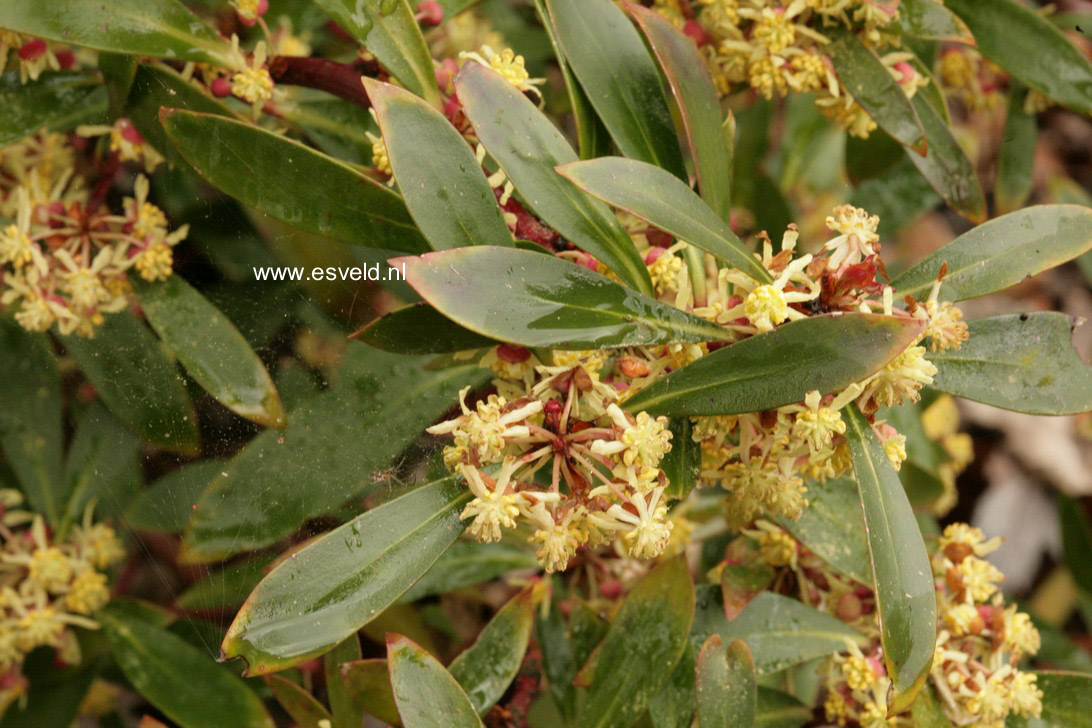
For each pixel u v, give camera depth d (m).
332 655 0.63
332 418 0.62
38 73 0.63
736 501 0.61
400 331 0.58
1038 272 0.58
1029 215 0.58
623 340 0.54
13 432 0.70
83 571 0.70
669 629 0.62
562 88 0.85
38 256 0.62
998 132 0.83
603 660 0.62
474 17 0.84
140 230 0.63
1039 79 0.68
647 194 0.54
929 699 0.61
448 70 0.60
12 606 0.69
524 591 0.63
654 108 0.60
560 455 0.54
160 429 0.64
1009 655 0.63
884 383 0.54
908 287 0.57
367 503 0.61
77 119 0.65
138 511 0.68
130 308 0.64
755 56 0.63
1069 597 1.07
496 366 0.57
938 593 0.63
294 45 0.69
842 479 0.64
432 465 0.61
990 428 1.15
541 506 0.53
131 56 0.60
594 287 0.54
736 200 0.86
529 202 0.55
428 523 0.55
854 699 0.64
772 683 0.73
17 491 0.70
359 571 0.54
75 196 0.64
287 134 0.67
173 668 0.68
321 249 0.62
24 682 0.71
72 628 0.71
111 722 0.78
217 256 0.63
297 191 0.58
